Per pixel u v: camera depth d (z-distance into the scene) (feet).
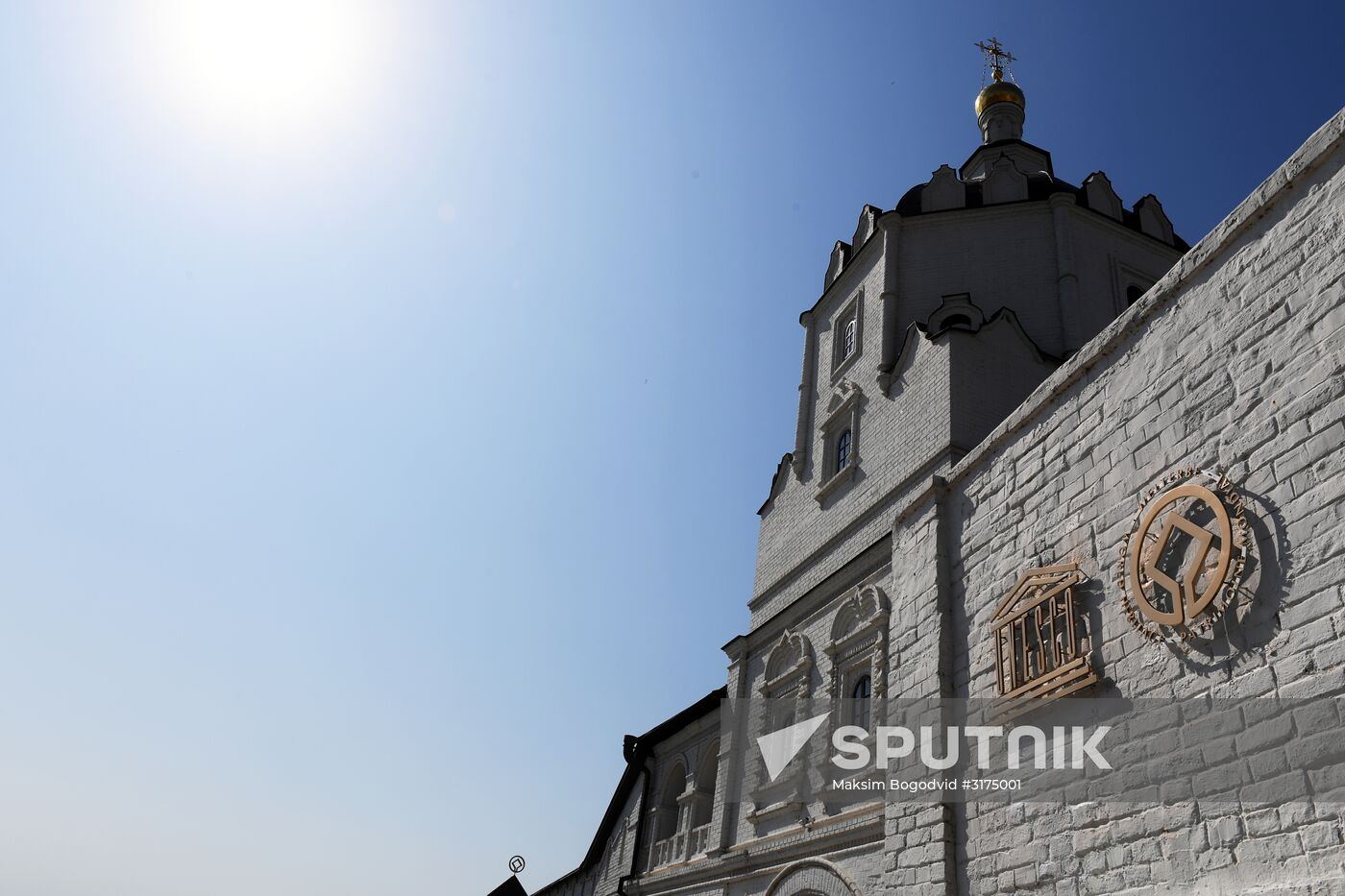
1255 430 28.60
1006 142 83.15
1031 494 39.09
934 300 67.10
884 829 43.50
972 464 44.06
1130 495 33.12
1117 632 31.94
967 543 42.86
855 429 65.31
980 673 39.22
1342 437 25.62
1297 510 26.37
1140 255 71.10
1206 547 28.89
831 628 56.85
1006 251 68.28
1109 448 34.96
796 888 51.08
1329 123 28.66
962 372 56.34
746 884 57.21
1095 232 69.97
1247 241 31.09
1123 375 35.27
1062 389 38.65
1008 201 70.64
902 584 46.88
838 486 64.95
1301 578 25.70
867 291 71.82
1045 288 65.92
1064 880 31.60
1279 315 28.96
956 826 37.96
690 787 74.02
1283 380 28.12
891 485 58.08
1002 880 34.53
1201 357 31.65
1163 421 32.53
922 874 38.42
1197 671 28.32
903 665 44.60
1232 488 28.71
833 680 54.75
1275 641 26.00
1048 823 32.96
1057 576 35.55
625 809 87.15
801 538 67.67
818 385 74.69
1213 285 31.99
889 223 71.56
